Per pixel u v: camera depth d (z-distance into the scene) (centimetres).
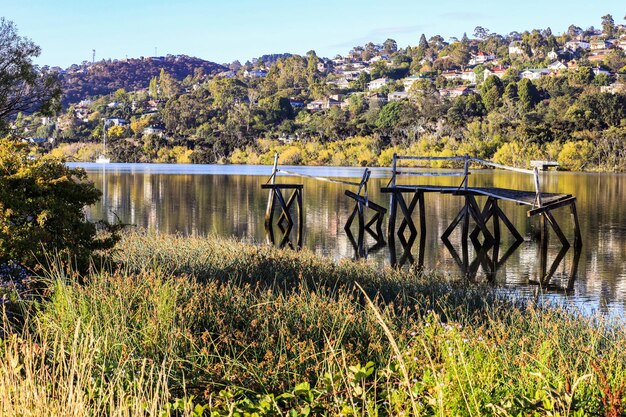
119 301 679
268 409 442
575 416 374
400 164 8494
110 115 15525
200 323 698
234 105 12912
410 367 498
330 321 720
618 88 11912
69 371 465
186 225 2367
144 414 415
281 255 1279
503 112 10544
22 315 677
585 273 1569
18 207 914
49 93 2498
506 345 667
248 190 4138
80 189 1010
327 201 3466
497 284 1420
